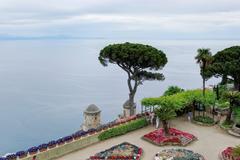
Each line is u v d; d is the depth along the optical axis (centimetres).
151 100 5597
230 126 5553
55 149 4462
